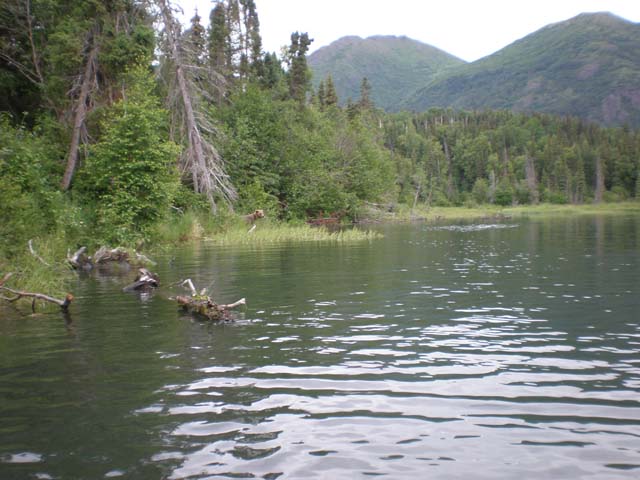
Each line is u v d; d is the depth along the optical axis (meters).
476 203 108.81
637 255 17.75
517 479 3.77
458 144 138.50
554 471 3.87
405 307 9.59
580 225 39.62
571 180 115.50
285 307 9.69
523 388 5.48
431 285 12.05
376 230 36.25
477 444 4.29
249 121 40.28
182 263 17.05
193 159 30.25
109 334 7.89
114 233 20.55
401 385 5.59
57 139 25.00
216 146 35.38
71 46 22.95
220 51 46.91
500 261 16.67
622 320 8.39
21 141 20.86
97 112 24.19
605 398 5.20
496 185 115.81
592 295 10.56
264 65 55.22
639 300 9.99
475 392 5.38
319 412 4.93
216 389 5.52
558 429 4.54
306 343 7.21
